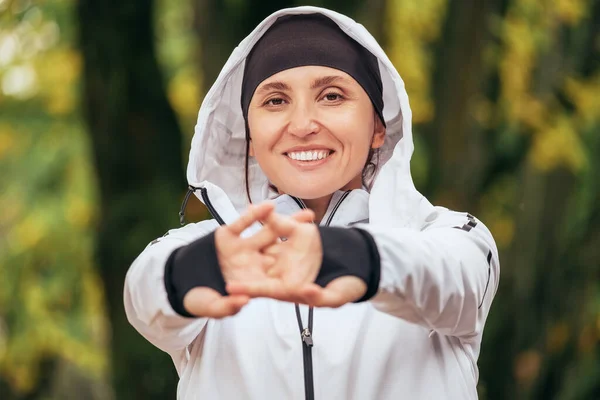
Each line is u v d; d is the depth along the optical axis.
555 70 11.75
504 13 11.77
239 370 3.06
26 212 14.27
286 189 3.20
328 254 2.52
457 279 2.75
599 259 12.21
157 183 9.92
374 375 3.02
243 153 3.46
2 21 11.86
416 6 12.57
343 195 3.26
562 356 12.38
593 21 11.51
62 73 12.60
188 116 12.14
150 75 9.95
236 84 3.37
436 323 2.81
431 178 10.52
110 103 9.88
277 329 3.08
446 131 10.40
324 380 3.02
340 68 3.15
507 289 12.09
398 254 2.60
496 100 11.99
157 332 2.93
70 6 12.15
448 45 10.41
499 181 13.37
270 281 2.49
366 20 9.38
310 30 3.19
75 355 14.10
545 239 12.02
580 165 11.73
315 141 3.14
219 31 9.29
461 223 3.04
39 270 14.53
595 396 12.53
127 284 2.87
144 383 9.85
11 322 14.43
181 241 3.03
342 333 3.06
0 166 14.17
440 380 3.03
